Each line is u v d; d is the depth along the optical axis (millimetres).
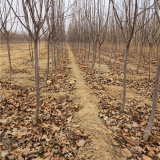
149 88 5488
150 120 2441
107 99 4352
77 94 4605
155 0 2240
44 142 2496
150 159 2131
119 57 14305
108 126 2973
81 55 15594
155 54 14766
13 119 3090
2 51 18172
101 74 7688
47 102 4039
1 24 5227
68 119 3223
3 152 2197
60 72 7570
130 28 3109
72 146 2404
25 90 4832
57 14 5605
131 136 2660
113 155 2207
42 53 16641
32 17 2381
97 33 6059
